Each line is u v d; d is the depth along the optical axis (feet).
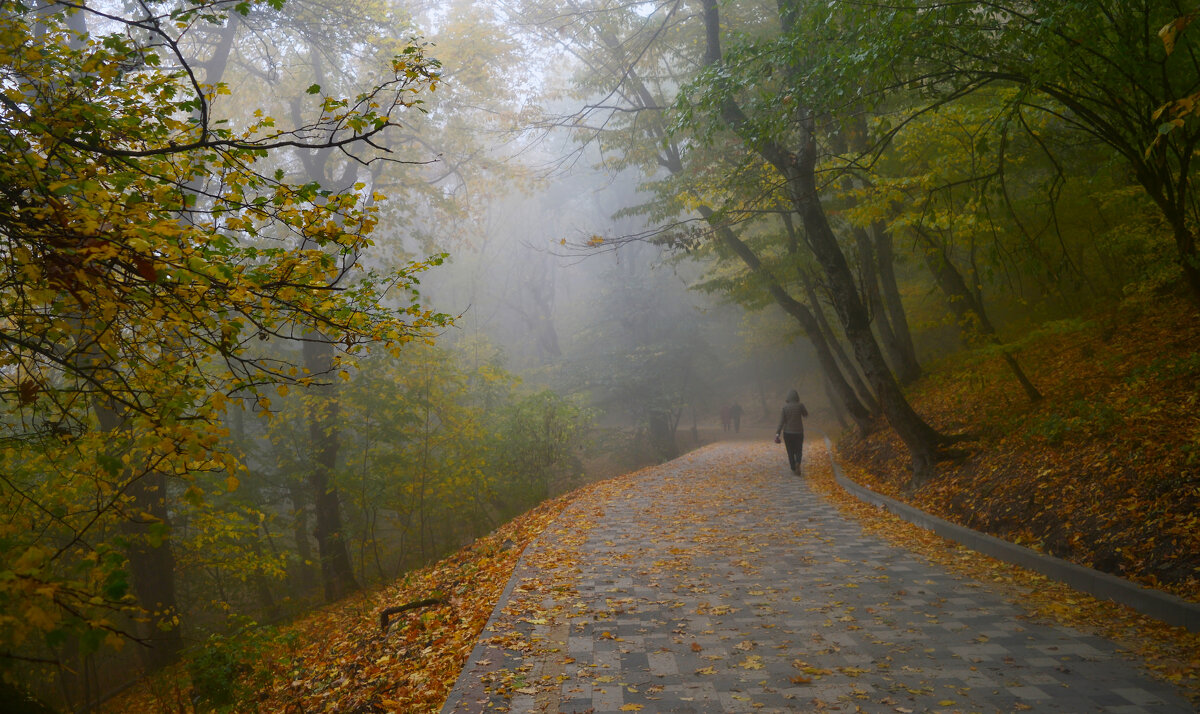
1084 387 34.12
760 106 29.55
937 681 13.97
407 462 59.36
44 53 12.80
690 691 13.88
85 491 17.51
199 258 10.45
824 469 57.11
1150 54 18.81
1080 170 39.91
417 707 14.40
